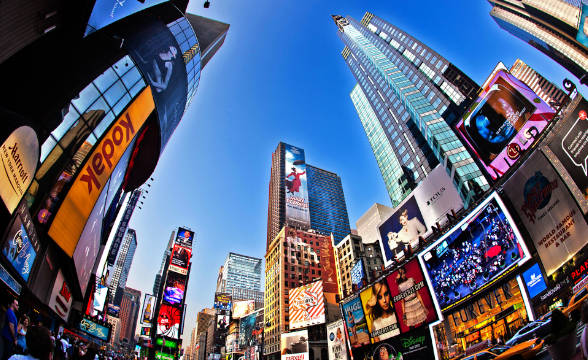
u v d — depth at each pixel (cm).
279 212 16325
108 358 3022
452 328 3303
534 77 7419
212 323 18888
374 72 13688
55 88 1886
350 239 9712
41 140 1745
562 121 2275
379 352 4194
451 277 3353
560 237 2244
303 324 7956
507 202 2783
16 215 1324
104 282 6031
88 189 2212
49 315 2216
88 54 2195
